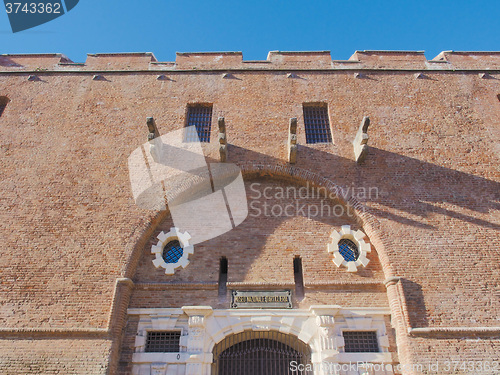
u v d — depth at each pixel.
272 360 11.53
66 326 10.48
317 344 10.71
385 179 13.09
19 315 10.65
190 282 11.66
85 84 15.59
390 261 11.48
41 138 14.10
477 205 12.55
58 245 11.80
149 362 10.50
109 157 13.62
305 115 15.05
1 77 15.86
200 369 10.34
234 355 11.47
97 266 11.44
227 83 15.62
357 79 15.70
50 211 12.45
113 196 12.76
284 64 16.19
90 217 12.33
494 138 14.08
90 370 9.88
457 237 11.94
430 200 12.64
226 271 12.12
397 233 12.01
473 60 16.39
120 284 11.12
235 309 11.22
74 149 13.81
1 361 9.98
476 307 10.73
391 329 10.98
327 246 12.23
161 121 14.52
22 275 11.28
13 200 12.67
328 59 16.33
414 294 10.94
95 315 10.66
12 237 11.94
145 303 11.37
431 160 13.51
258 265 11.98
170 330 11.02
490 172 13.25
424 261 11.48
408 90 15.34
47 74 15.94
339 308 11.02
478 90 15.38
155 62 16.23
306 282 11.59
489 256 11.59
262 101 15.08
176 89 15.42
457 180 13.07
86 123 14.47
